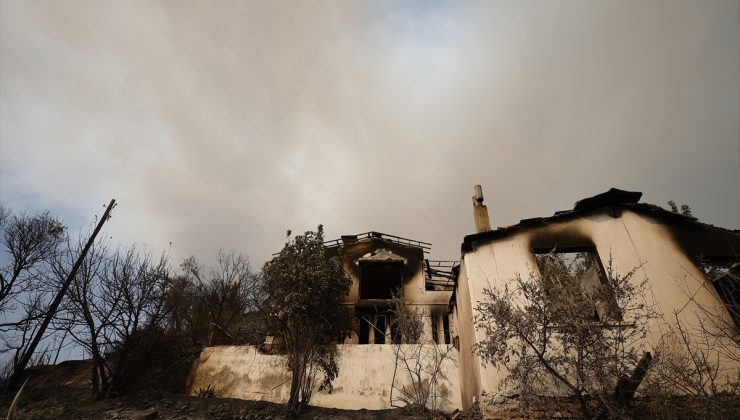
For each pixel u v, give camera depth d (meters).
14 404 3.02
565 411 7.38
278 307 15.30
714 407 6.14
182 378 15.12
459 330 12.69
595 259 9.65
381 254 22.28
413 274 21.86
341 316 17.59
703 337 7.88
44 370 17.12
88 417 10.83
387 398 13.48
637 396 7.29
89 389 13.57
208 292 23.34
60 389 13.58
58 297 14.16
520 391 7.74
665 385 6.66
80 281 13.64
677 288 8.72
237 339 19.64
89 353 13.02
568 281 7.40
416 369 13.73
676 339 7.92
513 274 9.35
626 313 8.39
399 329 16.11
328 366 14.23
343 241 23.81
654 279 8.89
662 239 9.53
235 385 14.68
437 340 19.16
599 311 7.86
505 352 8.18
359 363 14.34
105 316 13.32
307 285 15.84
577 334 6.57
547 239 9.83
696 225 9.81
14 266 16.80
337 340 16.80
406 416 10.91
